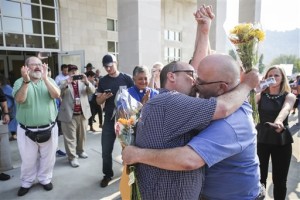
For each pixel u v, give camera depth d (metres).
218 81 1.09
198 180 1.05
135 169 1.11
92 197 3.02
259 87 1.77
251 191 1.17
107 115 3.25
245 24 1.65
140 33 6.51
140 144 1.08
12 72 9.01
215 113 0.99
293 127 6.55
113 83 3.25
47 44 9.30
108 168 3.31
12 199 2.96
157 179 1.04
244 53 1.61
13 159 4.26
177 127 1.00
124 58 6.89
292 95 2.38
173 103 1.01
